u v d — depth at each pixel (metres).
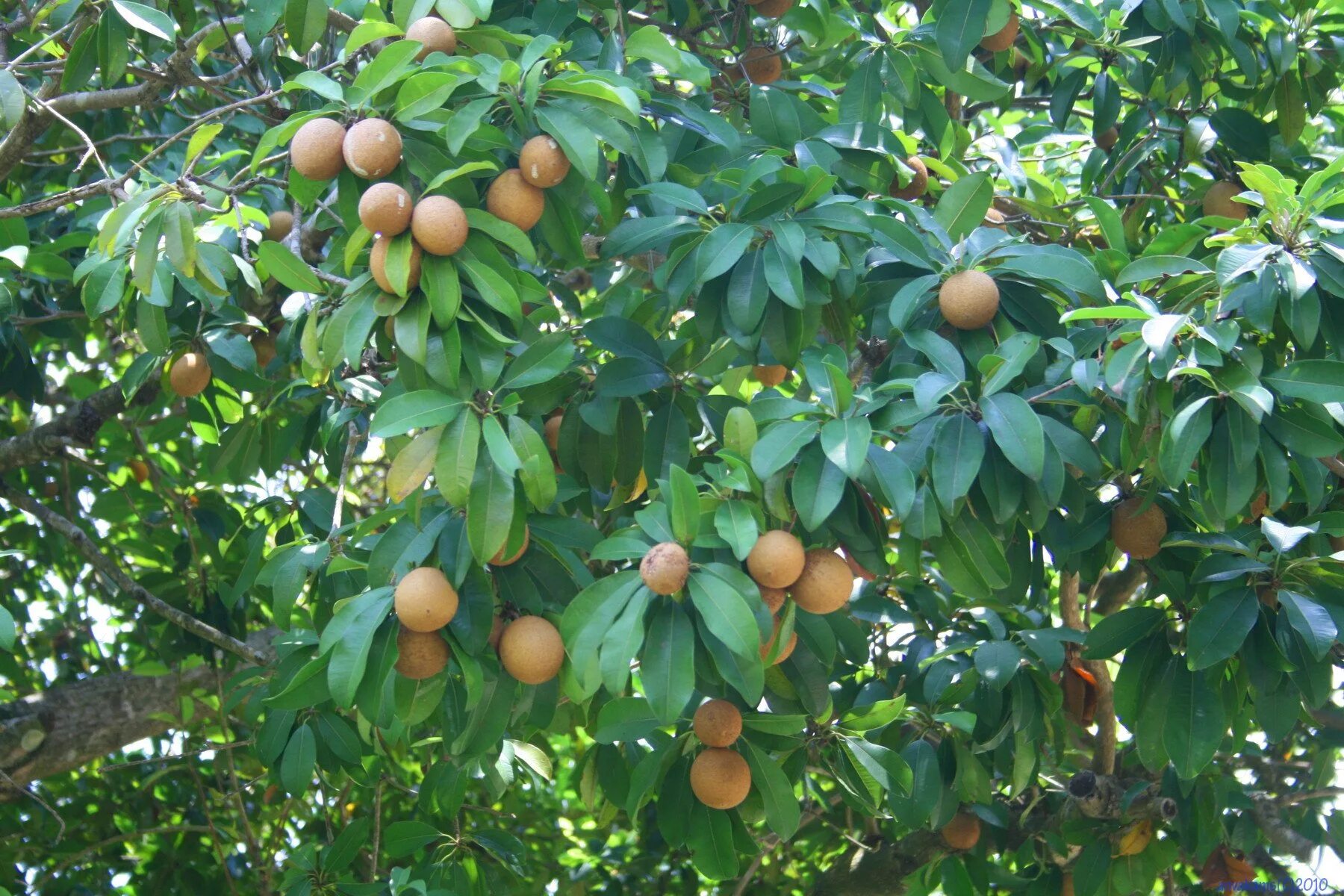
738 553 2.30
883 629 4.29
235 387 3.87
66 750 4.48
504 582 2.64
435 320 2.61
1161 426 2.79
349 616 2.47
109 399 4.46
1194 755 3.00
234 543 4.75
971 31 3.45
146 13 3.10
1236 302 2.74
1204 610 2.84
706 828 2.83
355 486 5.56
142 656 5.73
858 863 4.51
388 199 2.48
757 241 2.99
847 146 3.44
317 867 3.71
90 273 3.34
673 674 2.35
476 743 2.66
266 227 3.62
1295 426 2.71
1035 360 2.95
